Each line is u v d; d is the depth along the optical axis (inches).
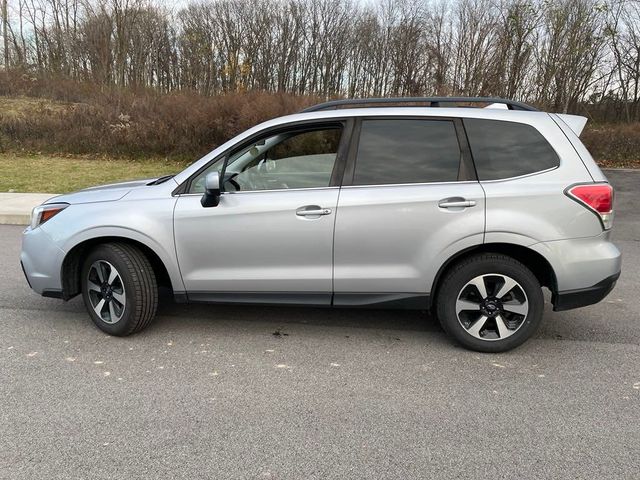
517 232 139.6
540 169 142.8
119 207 154.6
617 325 174.1
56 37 1195.9
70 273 163.0
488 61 882.1
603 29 872.3
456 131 146.5
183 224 150.8
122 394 127.1
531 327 146.4
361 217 144.3
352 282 148.4
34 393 127.0
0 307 187.8
